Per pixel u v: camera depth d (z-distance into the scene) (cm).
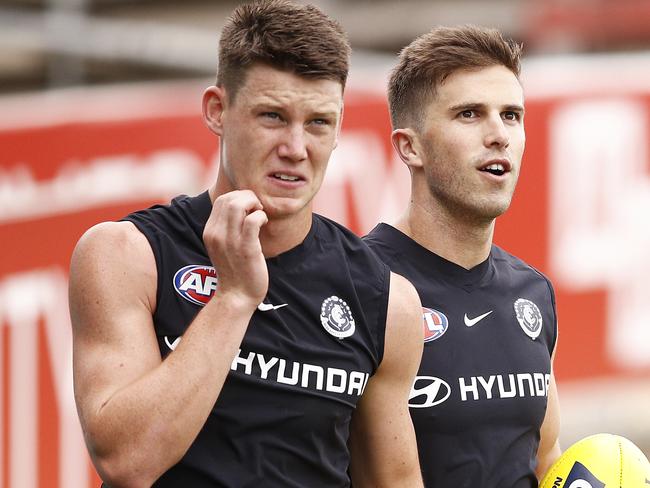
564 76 2423
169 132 2198
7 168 2092
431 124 1226
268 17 961
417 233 1255
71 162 2133
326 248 1045
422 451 1173
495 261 1294
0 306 2055
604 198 2431
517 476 1198
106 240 969
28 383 2064
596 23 3547
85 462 2097
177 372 906
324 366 1001
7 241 2077
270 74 952
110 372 927
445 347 1200
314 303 1015
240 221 934
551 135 2392
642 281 2466
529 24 3631
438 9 3738
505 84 1216
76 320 964
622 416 3344
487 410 1193
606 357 2458
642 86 2459
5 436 2038
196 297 980
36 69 3042
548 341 1288
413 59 1246
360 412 1080
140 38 2841
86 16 3356
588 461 1213
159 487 974
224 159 995
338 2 3744
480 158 1202
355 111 2267
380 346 1047
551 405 1295
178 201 1030
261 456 972
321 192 2227
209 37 2895
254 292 939
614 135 2439
